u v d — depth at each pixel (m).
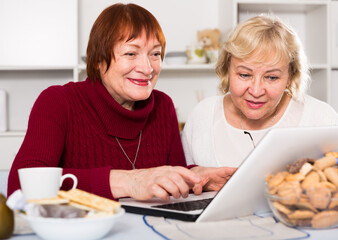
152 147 1.50
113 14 1.30
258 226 0.76
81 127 1.36
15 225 0.76
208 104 1.69
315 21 3.24
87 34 3.21
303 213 0.73
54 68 2.90
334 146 0.85
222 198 0.77
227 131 1.60
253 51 1.26
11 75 3.16
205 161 1.63
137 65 1.30
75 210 0.69
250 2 3.03
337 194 0.73
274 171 0.80
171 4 3.29
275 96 1.32
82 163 1.36
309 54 3.34
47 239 0.68
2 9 2.95
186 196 0.95
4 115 3.00
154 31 1.31
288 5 3.15
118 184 0.96
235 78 1.33
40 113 1.28
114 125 1.39
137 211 0.89
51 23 2.99
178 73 3.28
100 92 1.36
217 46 3.12
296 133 0.76
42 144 1.22
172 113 1.60
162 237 0.70
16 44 2.97
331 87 3.17
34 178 0.75
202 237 0.69
